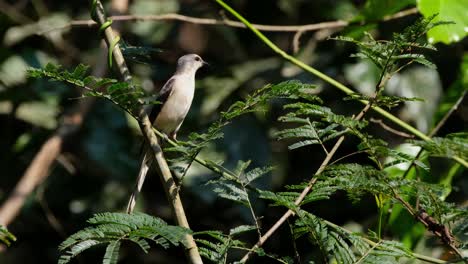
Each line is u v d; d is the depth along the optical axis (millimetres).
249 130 13359
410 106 12984
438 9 7922
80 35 15406
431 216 5699
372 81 13164
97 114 13867
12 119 14547
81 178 14289
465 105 12656
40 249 14664
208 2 15344
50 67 5172
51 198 14305
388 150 5523
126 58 6754
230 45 15102
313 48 13891
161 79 14969
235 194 5574
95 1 6074
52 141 11945
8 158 14438
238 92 14211
